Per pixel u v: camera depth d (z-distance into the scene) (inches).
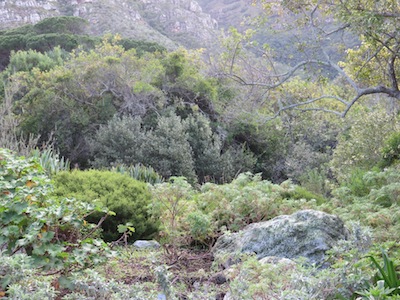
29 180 142.9
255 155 839.7
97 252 138.1
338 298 111.7
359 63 385.7
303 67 349.1
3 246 140.0
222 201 241.4
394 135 447.8
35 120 753.0
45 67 1152.8
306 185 523.2
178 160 690.2
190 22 2122.3
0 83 997.2
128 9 2214.6
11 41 1416.1
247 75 381.7
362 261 118.9
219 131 778.2
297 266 124.3
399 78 380.8
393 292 112.3
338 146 567.8
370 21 280.5
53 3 2251.5
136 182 267.9
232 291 114.3
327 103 558.3
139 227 235.0
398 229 178.4
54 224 130.8
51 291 106.0
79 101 781.3
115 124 706.2
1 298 102.3
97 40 1409.9
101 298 113.5
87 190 244.2
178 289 155.7
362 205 225.3
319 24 357.7
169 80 826.8
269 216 238.2
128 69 806.5
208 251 214.7
